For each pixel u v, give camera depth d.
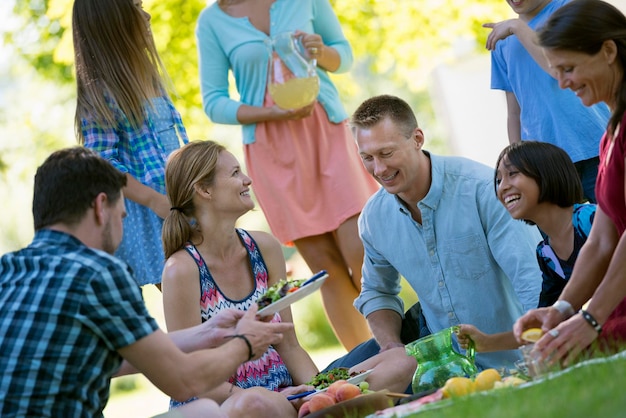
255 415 4.09
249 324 3.83
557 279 4.34
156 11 11.46
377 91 24.38
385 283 5.13
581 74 3.53
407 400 3.72
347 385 3.92
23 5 12.02
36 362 3.44
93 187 3.58
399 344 4.88
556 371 3.35
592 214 4.16
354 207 5.87
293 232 5.93
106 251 3.68
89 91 5.24
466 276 4.76
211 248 4.70
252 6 6.07
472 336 4.04
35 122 16.25
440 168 4.76
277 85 5.64
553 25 3.53
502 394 3.01
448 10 11.76
